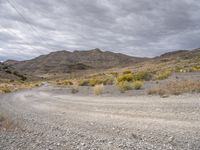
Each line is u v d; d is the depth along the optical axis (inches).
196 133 211.3
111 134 231.9
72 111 419.8
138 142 198.2
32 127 289.1
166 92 513.0
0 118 335.0
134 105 407.8
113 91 724.0
